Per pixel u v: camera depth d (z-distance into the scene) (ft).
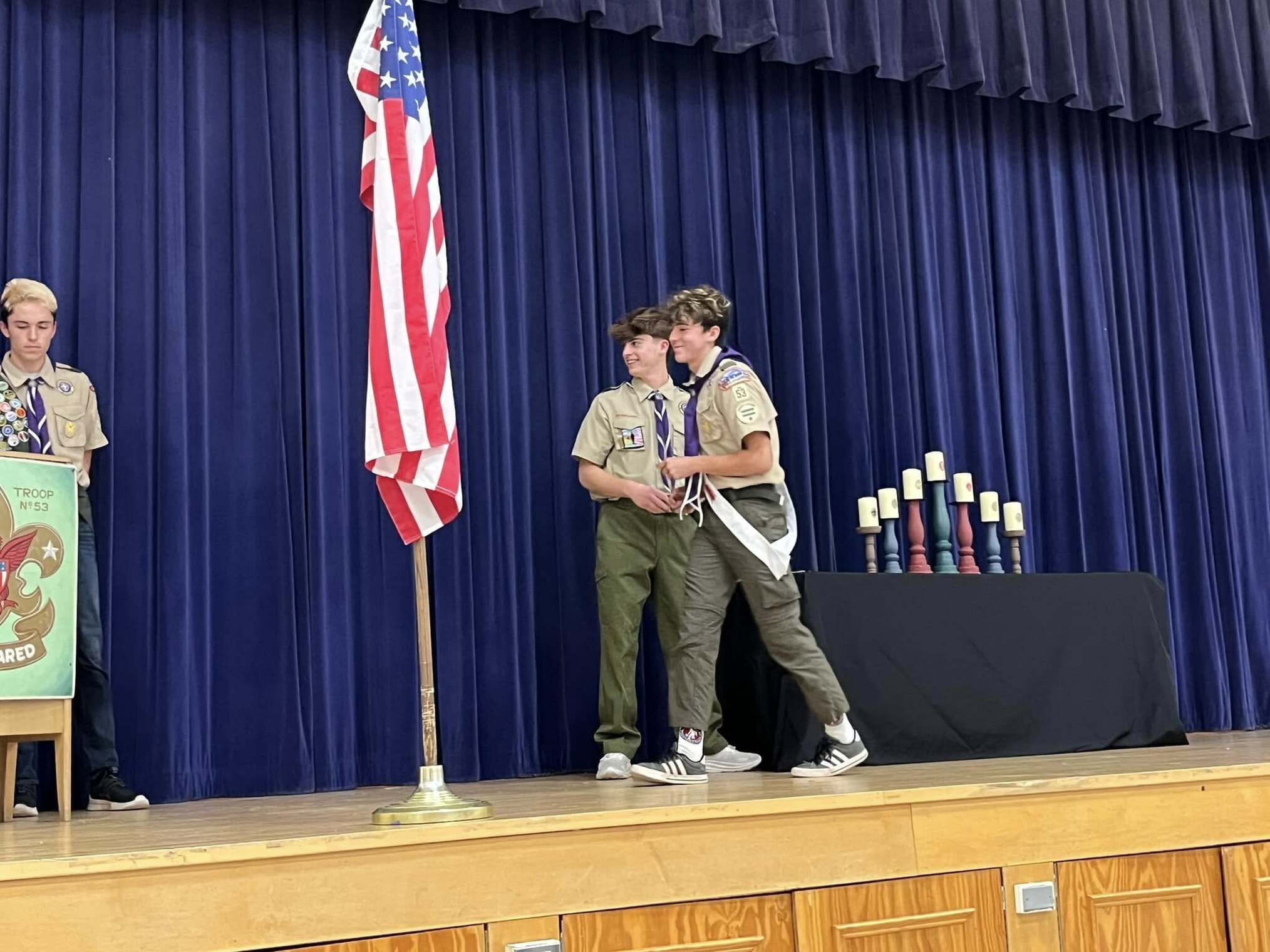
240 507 12.78
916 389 16.33
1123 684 13.48
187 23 13.24
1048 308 17.30
